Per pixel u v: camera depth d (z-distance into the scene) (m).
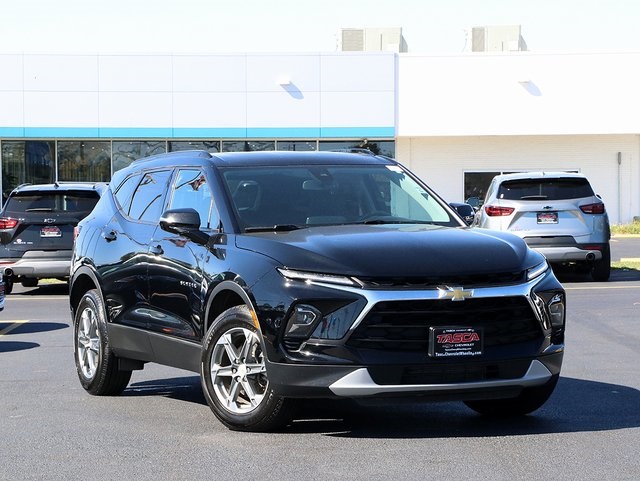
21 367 11.91
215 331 7.93
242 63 39.34
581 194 21.08
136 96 39.12
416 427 8.11
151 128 39.19
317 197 8.78
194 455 7.27
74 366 11.97
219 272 8.02
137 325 9.31
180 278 8.62
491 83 40.12
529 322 7.53
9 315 17.86
